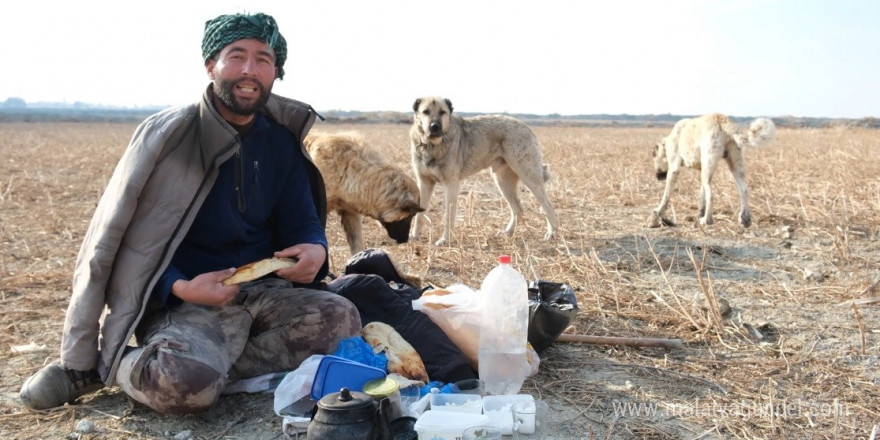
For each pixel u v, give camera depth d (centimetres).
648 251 798
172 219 366
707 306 569
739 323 521
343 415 306
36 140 4059
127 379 357
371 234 891
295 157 422
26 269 714
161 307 389
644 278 678
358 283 441
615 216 1073
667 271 689
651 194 1323
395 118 10312
